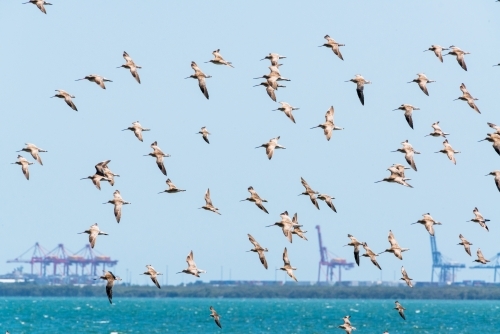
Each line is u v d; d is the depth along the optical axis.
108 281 61.28
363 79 69.06
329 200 69.38
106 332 144.38
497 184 69.25
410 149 71.12
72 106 68.56
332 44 69.81
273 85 70.06
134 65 69.69
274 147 68.44
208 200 68.56
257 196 68.00
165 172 68.88
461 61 70.44
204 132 70.62
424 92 70.19
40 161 69.56
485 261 71.94
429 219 69.69
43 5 67.50
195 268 65.75
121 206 65.44
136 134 69.38
